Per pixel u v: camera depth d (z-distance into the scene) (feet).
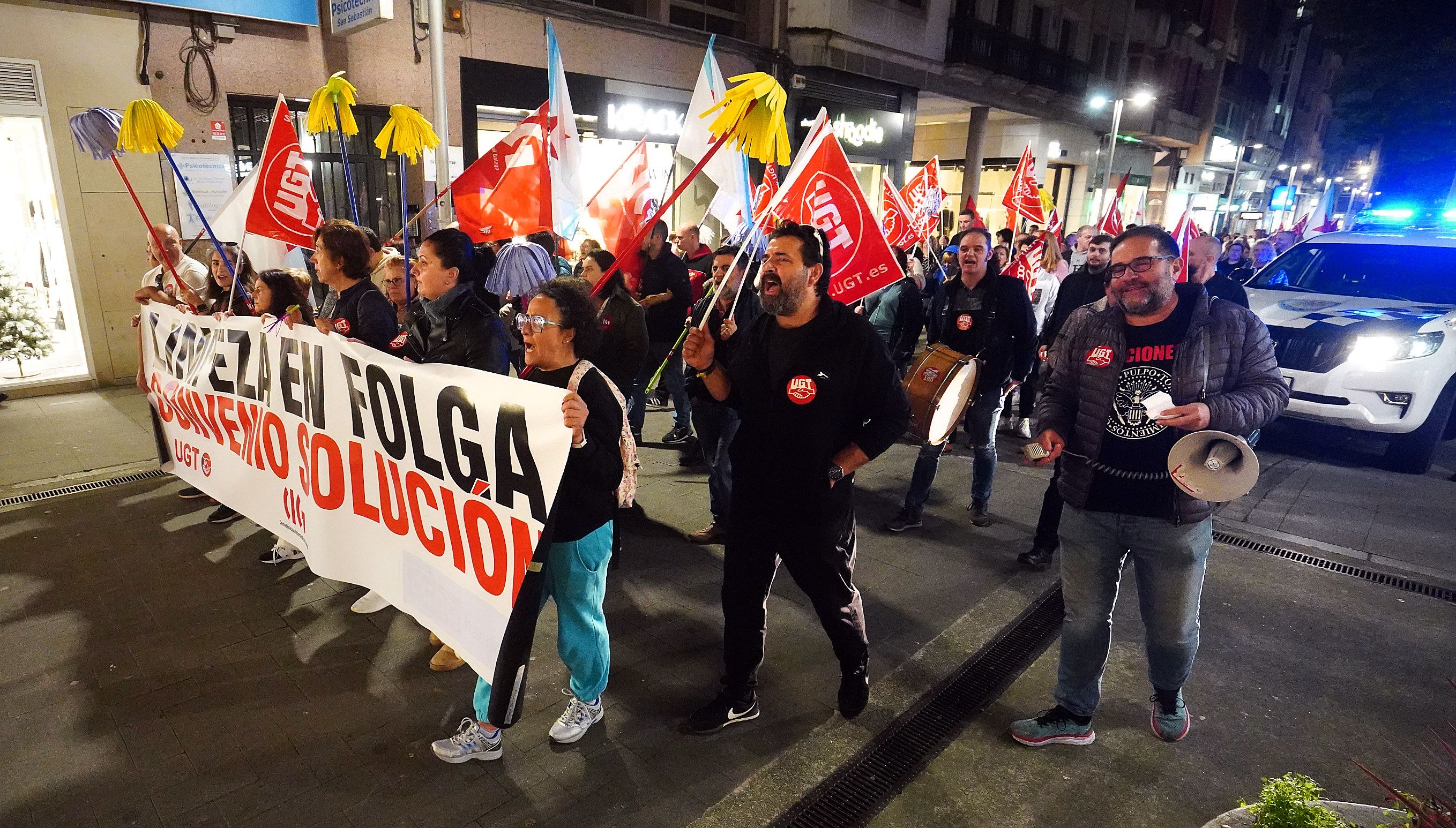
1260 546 16.75
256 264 16.63
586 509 8.81
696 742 10.08
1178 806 9.29
